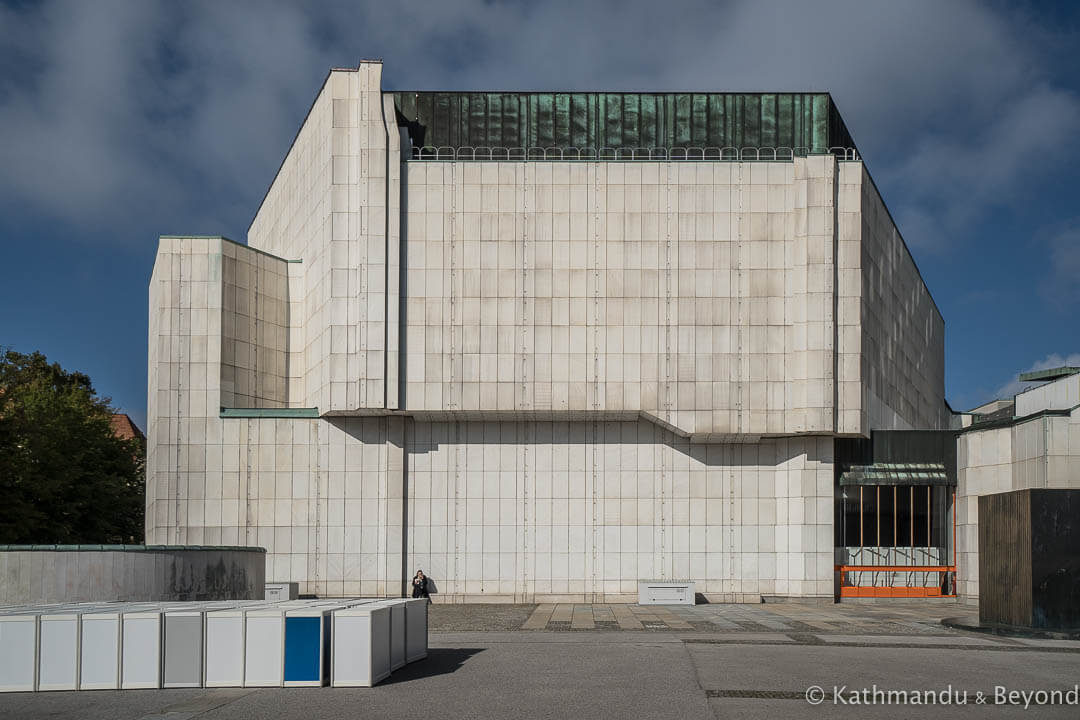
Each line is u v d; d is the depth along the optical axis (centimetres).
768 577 4838
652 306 4775
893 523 4928
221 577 3397
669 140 5109
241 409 4947
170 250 5009
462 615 4053
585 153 5100
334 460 4884
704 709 1883
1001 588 3356
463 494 4891
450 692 2061
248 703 1950
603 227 4812
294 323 5325
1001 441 4600
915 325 6575
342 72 4881
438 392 4747
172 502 4847
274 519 4859
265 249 6512
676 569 4850
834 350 4697
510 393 4747
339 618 2144
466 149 5097
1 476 5203
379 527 4856
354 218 4806
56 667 2109
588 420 4916
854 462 4947
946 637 3116
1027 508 3225
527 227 4816
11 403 5441
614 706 1909
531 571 4859
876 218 5228
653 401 4734
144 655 2122
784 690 2084
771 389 4728
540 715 1828
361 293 4731
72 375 8150
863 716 1836
